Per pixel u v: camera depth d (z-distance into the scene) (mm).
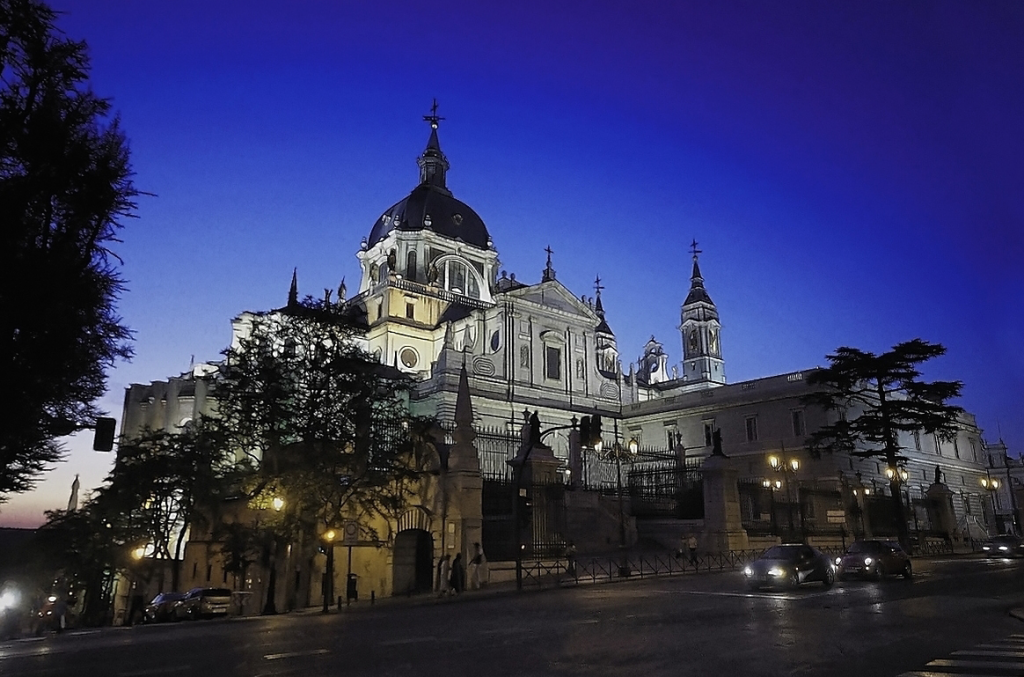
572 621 18062
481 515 33469
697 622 17031
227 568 36781
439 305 86250
